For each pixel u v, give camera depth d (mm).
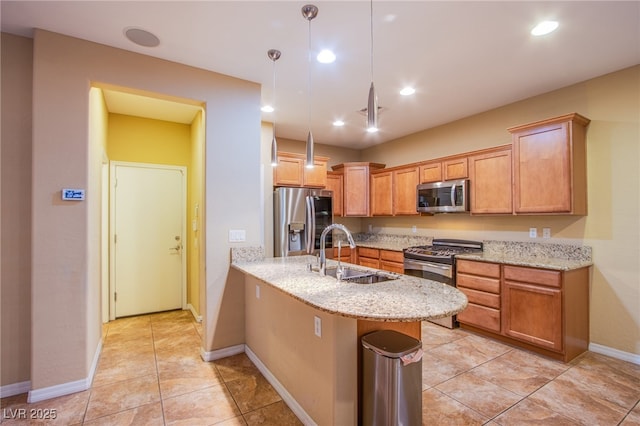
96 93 2762
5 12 1993
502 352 2912
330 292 1767
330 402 1694
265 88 3213
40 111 2176
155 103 3654
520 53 2531
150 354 2928
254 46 2430
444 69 2807
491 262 3152
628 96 2754
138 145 4141
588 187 2967
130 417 1990
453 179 3922
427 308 1473
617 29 2205
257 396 2230
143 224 4180
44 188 2178
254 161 3021
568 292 2688
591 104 2971
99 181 3043
